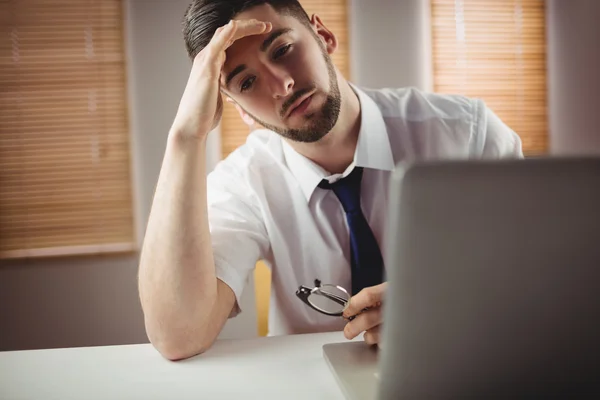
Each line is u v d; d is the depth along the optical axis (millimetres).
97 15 2248
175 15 2303
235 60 905
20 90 2223
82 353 780
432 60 2430
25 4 2203
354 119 1069
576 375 404
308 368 685
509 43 2482
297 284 1138
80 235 2301
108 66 2268
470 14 2449
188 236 777
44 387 650
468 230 346
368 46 2396
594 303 370
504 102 2496
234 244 969
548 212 344
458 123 1180
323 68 953
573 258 355
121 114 2287
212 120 890
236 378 661
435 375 398
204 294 770
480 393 409
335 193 1082
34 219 2270
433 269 357
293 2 944
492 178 337
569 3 2498
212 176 1198
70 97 2248
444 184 337
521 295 366
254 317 2344
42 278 2297
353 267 1051
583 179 340
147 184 2328
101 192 2299
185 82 2324
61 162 2264
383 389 412
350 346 737
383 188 1093
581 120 2555
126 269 2338
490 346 386
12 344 2303
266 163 1147
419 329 379
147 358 754
